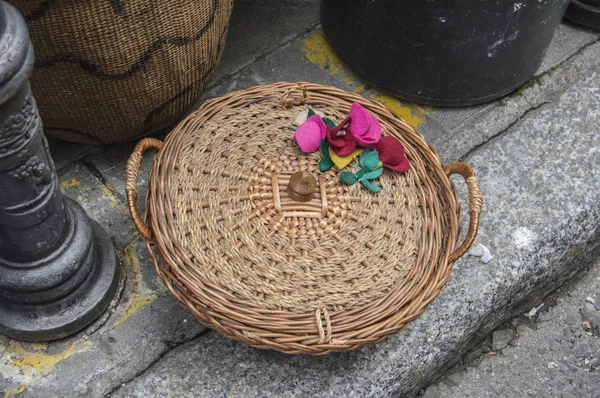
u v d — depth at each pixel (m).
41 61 1.45
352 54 1.81
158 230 1.44
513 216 1.70
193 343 1.54
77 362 1.52
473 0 1.62
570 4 1.94
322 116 1.56
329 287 1.42
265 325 1.39
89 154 1.70
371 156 1.51
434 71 1.74
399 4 1.66
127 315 1.56
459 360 1.70
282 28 1.92
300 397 1.50
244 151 1.51
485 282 1.63
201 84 1.64
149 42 1.48
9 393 1.49
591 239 1.74
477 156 1.77
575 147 1.79
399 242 1.47
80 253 1.47
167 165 1.49
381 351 1.54
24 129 1.27
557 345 1.72
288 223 1.46
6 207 1.34
